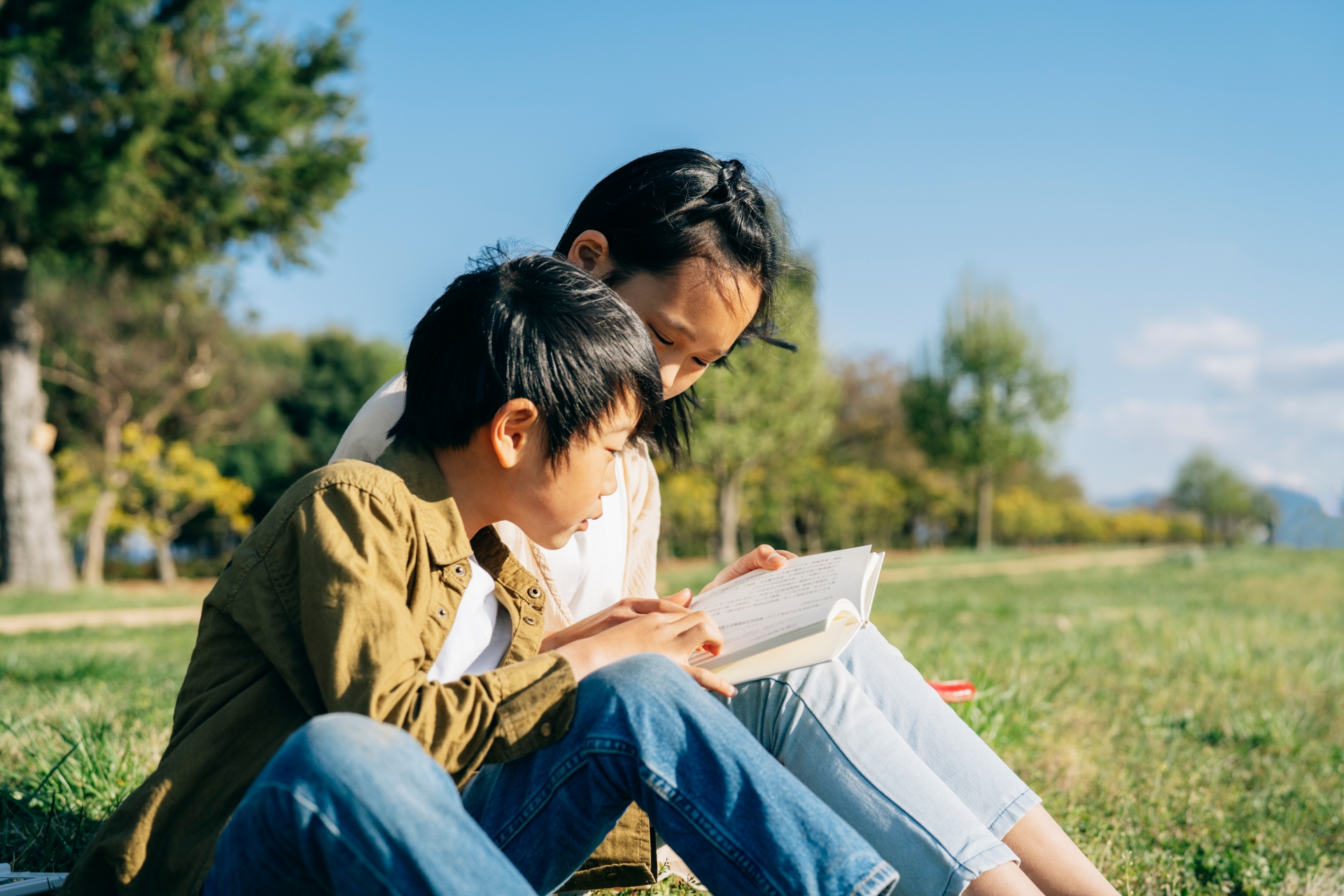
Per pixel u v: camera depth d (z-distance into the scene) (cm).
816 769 126
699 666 129
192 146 1177
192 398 2380
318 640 103
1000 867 117
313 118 1264
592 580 161
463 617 124
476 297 120
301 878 91
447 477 123
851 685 131
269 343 3012
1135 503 5944
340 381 2997
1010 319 3081
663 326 162
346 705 99
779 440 2425
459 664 123
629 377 122
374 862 84
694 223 158
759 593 143
